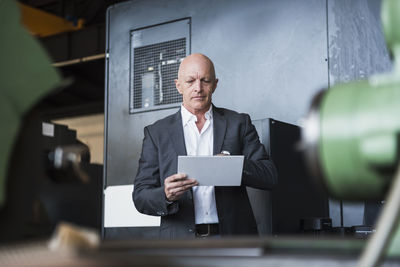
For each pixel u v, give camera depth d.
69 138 1.37
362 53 3.82
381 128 0.68
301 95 3.96
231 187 2.81
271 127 3.53
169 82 4.43
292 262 0.65
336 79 3.87
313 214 3.78
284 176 3.57
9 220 0.83
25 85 0.86
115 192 4.21
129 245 0.72
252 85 4.16
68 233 0.67
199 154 2.95
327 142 0.72
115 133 4.62
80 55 8.47
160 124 3.01
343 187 0.74
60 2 9.39
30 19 8.66
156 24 4.59
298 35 4.04
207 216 2.81
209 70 3.03
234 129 2.95
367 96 0.71
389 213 0.59
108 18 4.84
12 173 0.84
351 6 3.88
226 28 4.31
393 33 0.77
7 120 0.83
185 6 4.48
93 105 11.13
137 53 4.64
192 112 3.02
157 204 2.69
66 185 1.13
